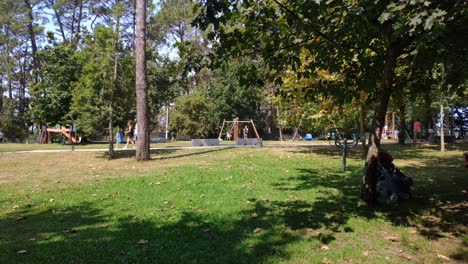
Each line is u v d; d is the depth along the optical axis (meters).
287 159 12.84
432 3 4.02
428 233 4.89
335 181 8.55
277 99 14.14
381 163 6.70
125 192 7.60
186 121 35.72
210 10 3.86
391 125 35.28
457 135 33.16
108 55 15.16
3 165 13.16
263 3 4.95
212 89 37.53
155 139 37.06
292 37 5.41
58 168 12.21
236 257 4.06
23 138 39.88
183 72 5.66
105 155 16.28
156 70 30.19
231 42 5.36
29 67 48.62
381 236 4.79
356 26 5.10
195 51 5.67
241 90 35.41
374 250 4.32
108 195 7.33
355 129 14.98
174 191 7.57
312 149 16.70
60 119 28.09
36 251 4.28
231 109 36.00
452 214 5.72
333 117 13.52
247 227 5.10
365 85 7.01
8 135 41.88
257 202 6.52
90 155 16.38
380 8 4.39
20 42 46.12
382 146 19.92
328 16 4.86
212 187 7.93
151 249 4.30
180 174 9.78
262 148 17.78
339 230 5.00
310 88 7.55
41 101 27.81
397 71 7.79
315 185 8.06
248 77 6.32
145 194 7.35
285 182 8.47
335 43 5.49
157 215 5.75
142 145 13.83
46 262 3.97
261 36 5.34
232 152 15.89
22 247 4.41
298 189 7.64
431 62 6.08
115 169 11.59
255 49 5.72
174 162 13.02
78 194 7.50
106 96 15.54
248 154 14.80
